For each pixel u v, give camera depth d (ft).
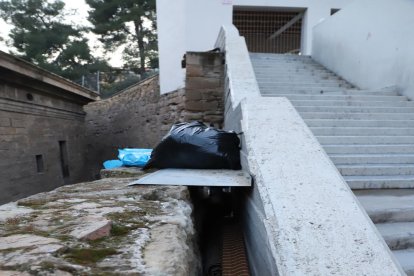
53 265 2.81
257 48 39.22
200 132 9.18
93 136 46.60
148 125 32.60
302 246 4.11
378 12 17.48
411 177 10.10
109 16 63.57
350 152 11.60
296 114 8.12
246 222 8.01
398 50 15.88
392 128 12.73
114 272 2.85
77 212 4.72
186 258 3.65
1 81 18.26
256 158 6.28
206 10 27.35
